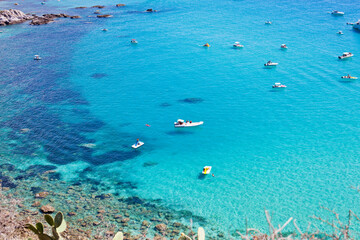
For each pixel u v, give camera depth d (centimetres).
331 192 4638
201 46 11431
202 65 9850
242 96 7875
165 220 4256
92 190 4881
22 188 4891
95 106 7631
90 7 18325
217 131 6488
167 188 4916
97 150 5934
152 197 4722
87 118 7094
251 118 6906
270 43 11394
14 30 14312
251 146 5944
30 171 5316
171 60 10331
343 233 1236
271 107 7306
